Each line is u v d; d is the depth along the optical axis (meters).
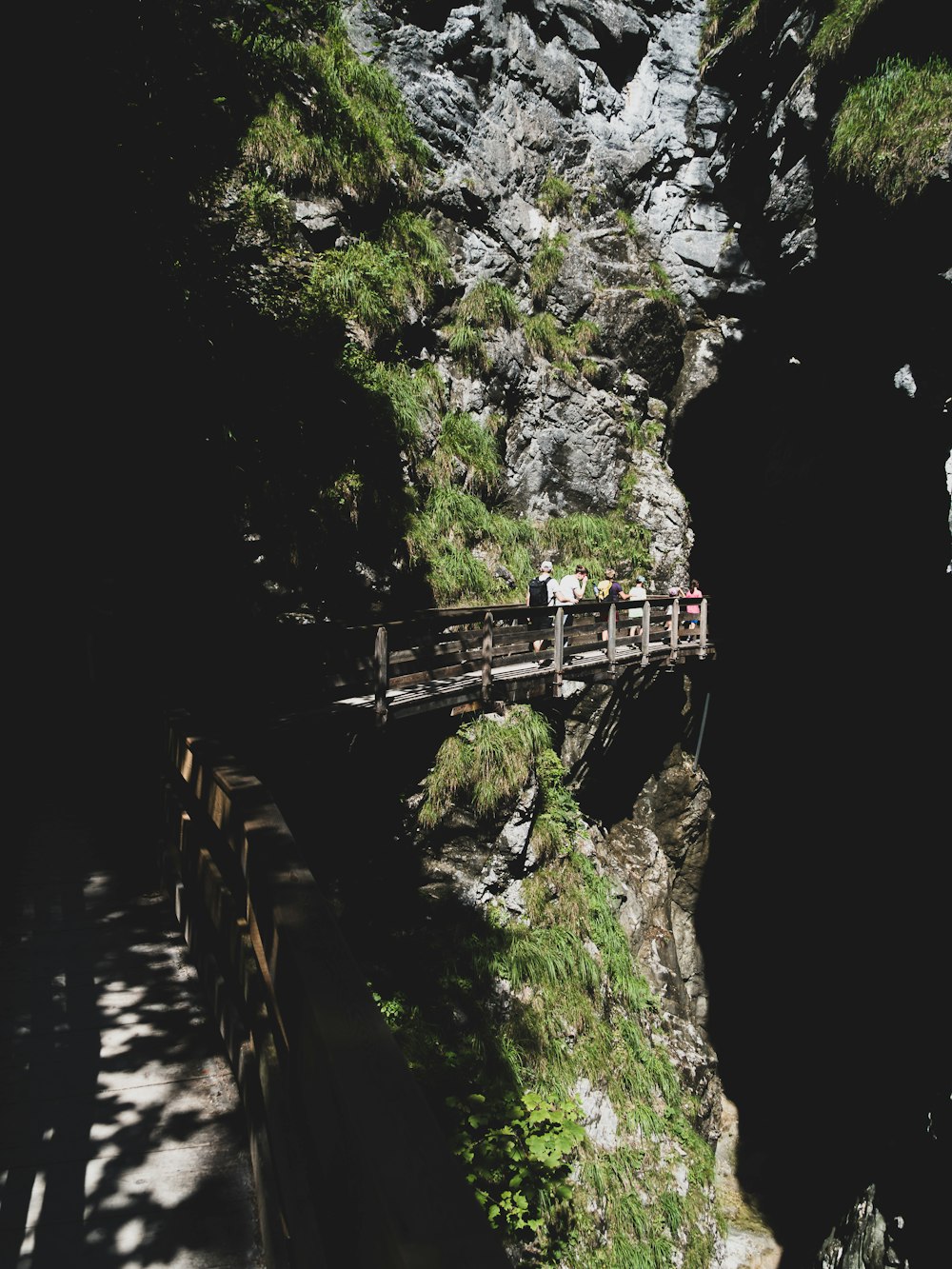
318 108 14.52
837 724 20.44
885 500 19.52
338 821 11.15
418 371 15.82
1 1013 3.60
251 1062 2.78
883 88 13.16
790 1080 17.94
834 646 20.66
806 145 15.56
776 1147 16.38
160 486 10.16
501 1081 10.29
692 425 21.70
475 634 10.16
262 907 2.54
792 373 20.08
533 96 19.44
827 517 20.86
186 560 10.44
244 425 10.42
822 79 14.65
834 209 14.89
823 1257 13.78
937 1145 12.09
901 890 17.30
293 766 7.71
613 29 20.47
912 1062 14.42
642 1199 11.30
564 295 19.36
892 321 15.71
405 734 11.77
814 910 19.94
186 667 5.97
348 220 14.91
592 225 20.56
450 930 11.42
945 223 12.84
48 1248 2.43
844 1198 14.54
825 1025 18.44
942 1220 11.34
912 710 18.47
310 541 11.81
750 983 19.55
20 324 8.14
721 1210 13.82
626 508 19.22
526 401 18.25
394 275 14.98
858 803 19.61
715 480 22.02
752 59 18.45
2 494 9.67
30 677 9.45
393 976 10.64
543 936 12.31
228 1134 2.91
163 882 4.79
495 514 16.70
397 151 16.05
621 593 17.25
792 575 21.88
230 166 9.80
